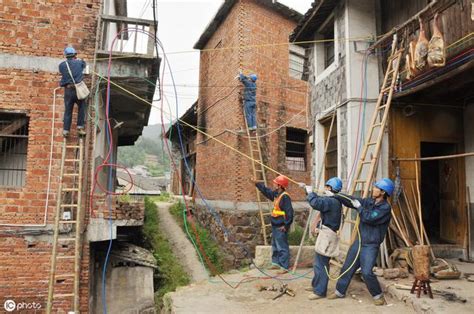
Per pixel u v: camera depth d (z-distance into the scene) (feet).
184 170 64.08
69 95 21.09
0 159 22.91
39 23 23.17
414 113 22.34
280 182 23.22
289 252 23.43
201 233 41.93
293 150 42.14
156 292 29.94
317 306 16.03
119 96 26.53
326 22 27.73
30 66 22.76
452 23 17.78
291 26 42.01
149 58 23.52
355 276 20.03
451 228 23.41
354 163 22.00
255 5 38.58
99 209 23.09
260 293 18.33
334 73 25.41
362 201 16.34
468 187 22.38
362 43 23.34
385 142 21.76
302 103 42.19
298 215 39.86
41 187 22.12
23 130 23.26
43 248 21.71
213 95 43.75
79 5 23.81
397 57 20.31
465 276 18.38
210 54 45.78
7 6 22.81
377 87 22.93
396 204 21.33
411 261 18.80
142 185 82.74
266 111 38.58
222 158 39.73
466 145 22.63
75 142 22.88
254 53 37.99
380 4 24.06
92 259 24.40
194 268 34.37
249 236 35.47
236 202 35.55
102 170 27.61
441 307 14.17
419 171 22.08
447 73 17.16
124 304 25.76
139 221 24.00
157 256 34.45
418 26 19.89
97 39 23.35
